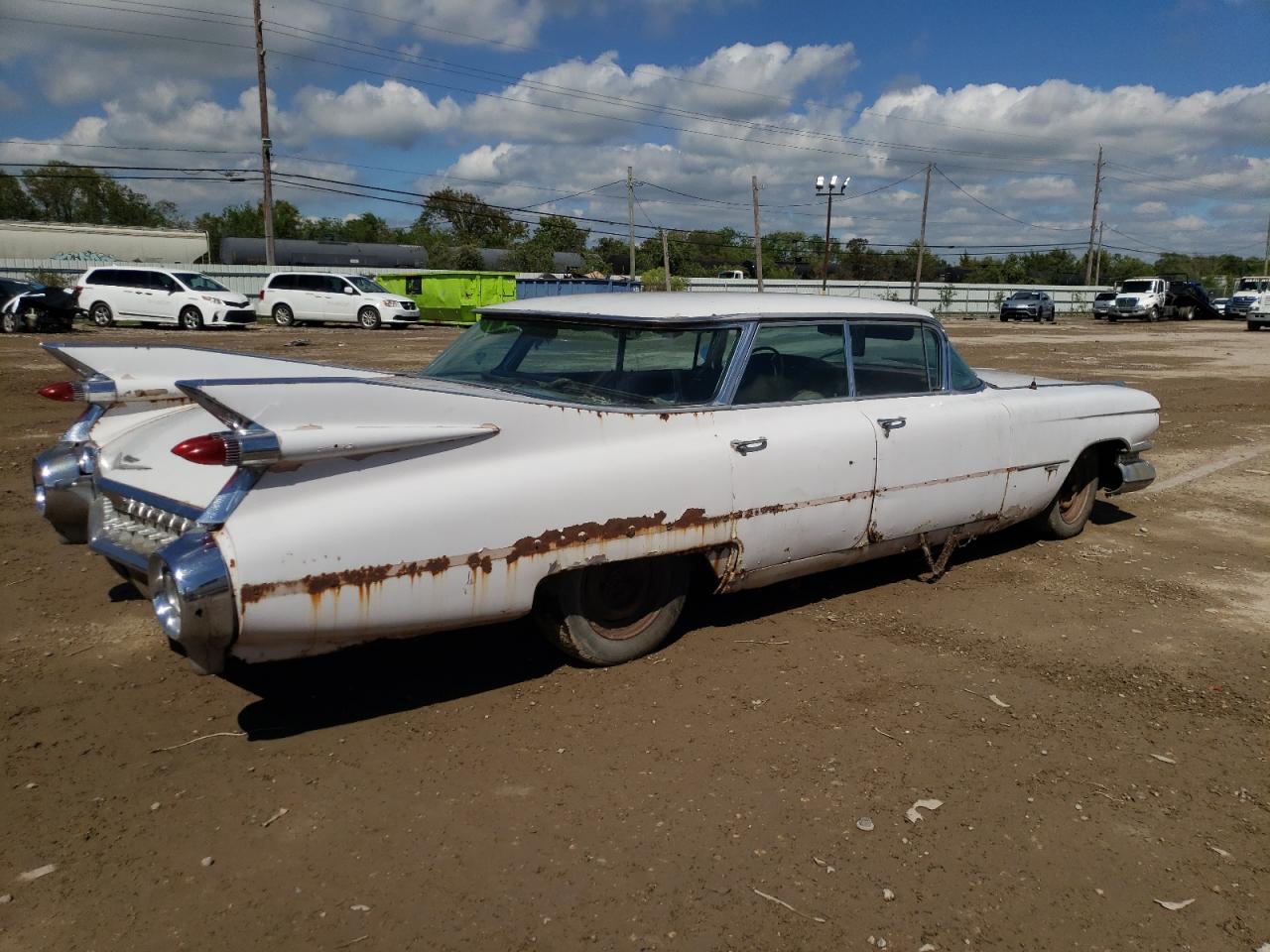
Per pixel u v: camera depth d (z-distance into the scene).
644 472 3.58
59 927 2.39
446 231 86.94
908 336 4.74
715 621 4.50
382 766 3.16
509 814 2.90
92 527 3.61
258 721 3.44
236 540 2.82
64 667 3.84
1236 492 7.70
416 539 3.07
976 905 2.54
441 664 3.94
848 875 2.66
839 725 3.51
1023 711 3.68
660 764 3.21
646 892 2.56
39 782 3.03
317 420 2.94
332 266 47.97
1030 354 22.16
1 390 12.20
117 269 25.97
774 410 4.11
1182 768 3.29
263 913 2.45
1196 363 20.42
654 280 45.44
